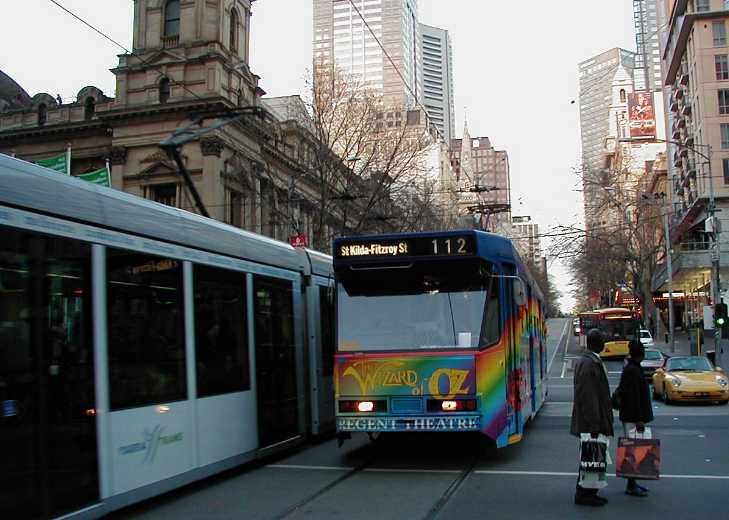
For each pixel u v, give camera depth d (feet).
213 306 31.17
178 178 125.70
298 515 24.90
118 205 25.52
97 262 23.91
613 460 36.76
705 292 214.07
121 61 131.85
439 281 34.09
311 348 41.65
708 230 122.31
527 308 44.70
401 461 35.99
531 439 43.09
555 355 176.55
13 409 19.89
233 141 128.47
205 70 126.82
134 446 24.85
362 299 34.76
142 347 25.86
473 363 32.14
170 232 28.37
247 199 131.13
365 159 114.62
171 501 27.71
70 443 21.85
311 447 41.65
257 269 35.73
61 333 22.00
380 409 32.96
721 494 27.27
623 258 181.78
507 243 37.35
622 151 332.39
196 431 28.84
